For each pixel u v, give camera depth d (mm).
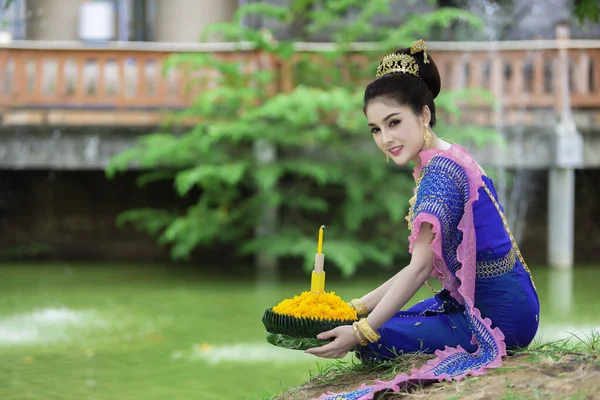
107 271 12766
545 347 3658
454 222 3363
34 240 14453
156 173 12641
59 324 8516
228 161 12445
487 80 13672
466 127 12180
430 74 3516
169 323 8586
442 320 3570
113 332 8125
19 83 12625
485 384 3113
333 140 12453
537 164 12672
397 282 3385
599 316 8469
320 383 3662
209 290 10898
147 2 15859
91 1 15602
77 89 12625
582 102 12570
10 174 14414
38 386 5984
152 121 13250
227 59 12516
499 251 3455
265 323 3506
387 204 11984
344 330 3385
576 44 12539
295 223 13523
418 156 3561
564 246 12695
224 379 6168
